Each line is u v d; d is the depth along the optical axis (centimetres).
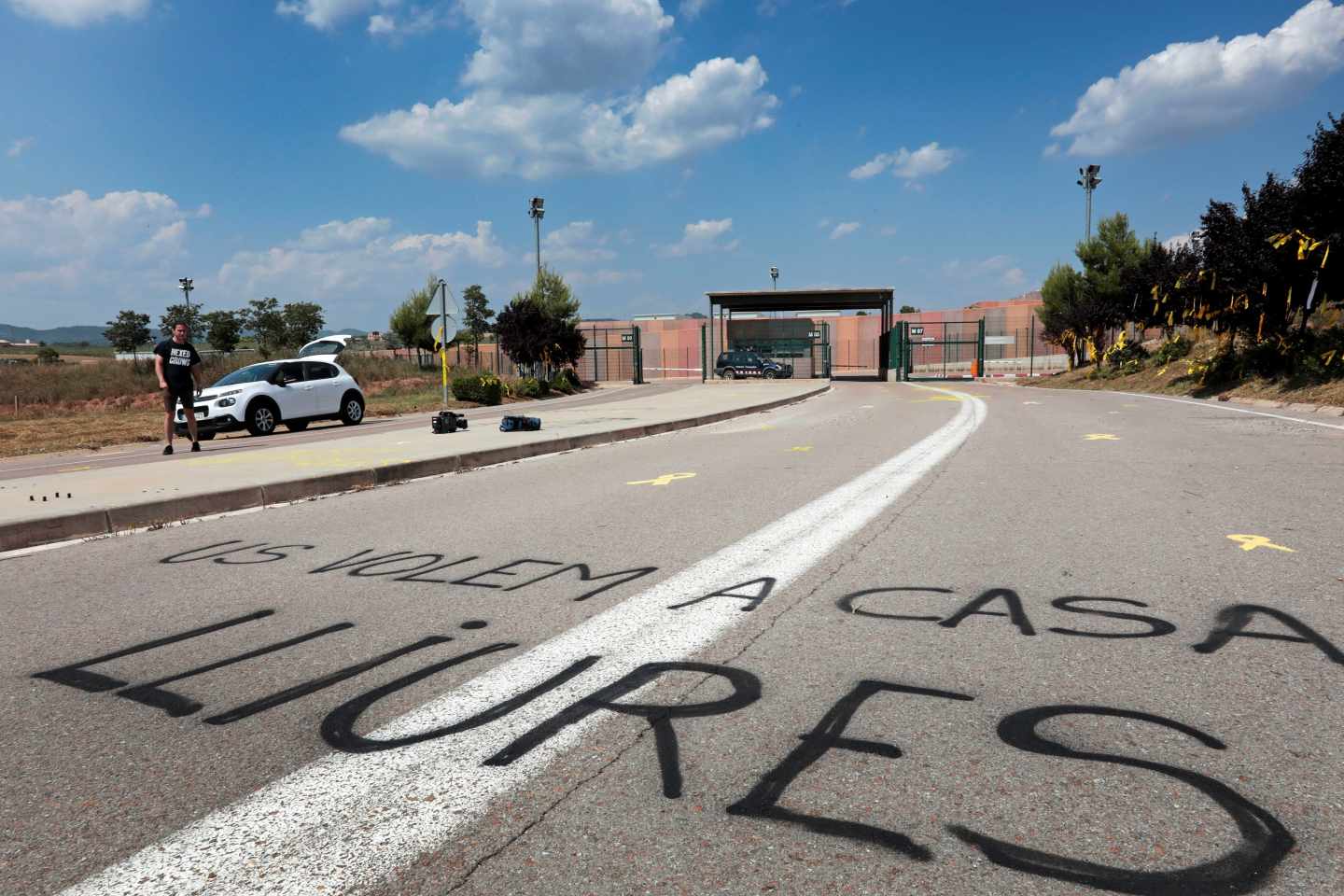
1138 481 717
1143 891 175
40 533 607
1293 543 472
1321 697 268
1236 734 245
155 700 295
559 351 4025
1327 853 186
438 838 202
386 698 290
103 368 3522
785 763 234
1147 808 206
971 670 299
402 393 3400
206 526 660
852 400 2567
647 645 336
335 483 842
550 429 1399
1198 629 335
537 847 197
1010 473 794
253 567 506
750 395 2881
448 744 252
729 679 297
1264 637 325
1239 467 777
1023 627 344
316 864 193
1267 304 1742
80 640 367
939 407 1994
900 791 217
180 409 1722
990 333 5788
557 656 326
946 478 777
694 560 483
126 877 190
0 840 207
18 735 269
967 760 233
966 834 197
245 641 358
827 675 298
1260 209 1734
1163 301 2492
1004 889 177
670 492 753
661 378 5753
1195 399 1859
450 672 313
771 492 731
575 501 720
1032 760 232
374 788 227
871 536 532
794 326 5753
